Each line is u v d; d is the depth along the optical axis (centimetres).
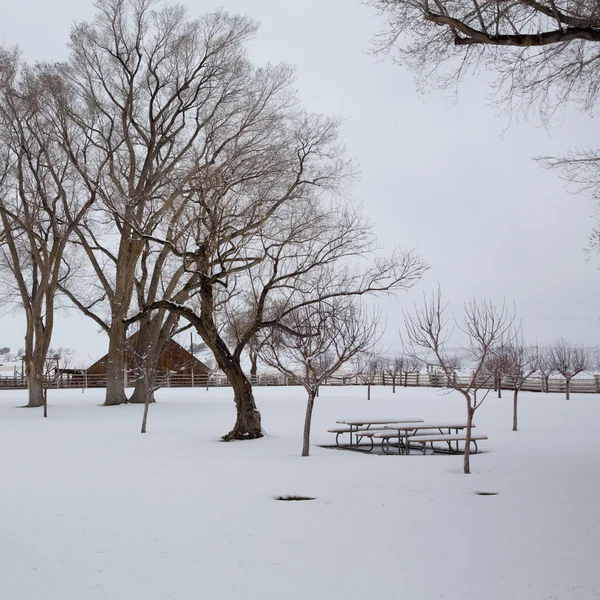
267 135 2742
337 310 1875
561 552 680
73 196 3500
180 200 3025
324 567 645
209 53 3225
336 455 1605
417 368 6019
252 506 946
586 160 1291
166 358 6056
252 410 1991
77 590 586
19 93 3228
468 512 875
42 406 3497
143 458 1538
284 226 2317
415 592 569
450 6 1070
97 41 3297
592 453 1541
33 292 3662
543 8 958
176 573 632
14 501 1001
